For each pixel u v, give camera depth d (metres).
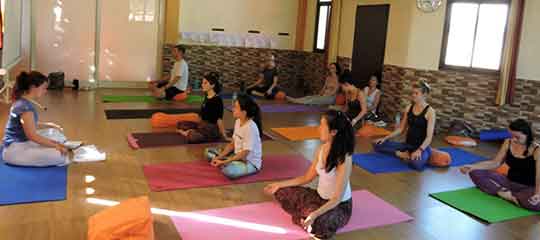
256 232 3.00
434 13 6.66
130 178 3.88
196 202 3.46
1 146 4.37
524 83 5.93
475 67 6.43
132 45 8.89
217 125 5.14
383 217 3.37
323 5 9.51
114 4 8.62
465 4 6.43
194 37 9.33
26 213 3.08
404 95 7.07
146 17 8.89
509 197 3.72
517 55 5.95
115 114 6.38
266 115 7.07
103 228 2.56
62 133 4.68
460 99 6.57
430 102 6.84
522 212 3.55
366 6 7.91
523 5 5.81
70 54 8.52
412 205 3.65
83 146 4.61
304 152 5.02
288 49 10.17
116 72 8.91
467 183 4.25
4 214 3.04
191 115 5.92
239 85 9.91
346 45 8.55
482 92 6.34
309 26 9.91
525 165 3.72
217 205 3.42
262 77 8.93
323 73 9.30
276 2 9.87
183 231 2.96
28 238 2.75
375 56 7.71
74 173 3.90
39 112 6.19
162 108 7.05
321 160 3.04
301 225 3.09
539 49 5.75
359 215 3.39
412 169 4.62
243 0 9.59
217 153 4.41
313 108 7.81
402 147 4.89
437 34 6.67
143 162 4.32
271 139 5.55
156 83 8.43
